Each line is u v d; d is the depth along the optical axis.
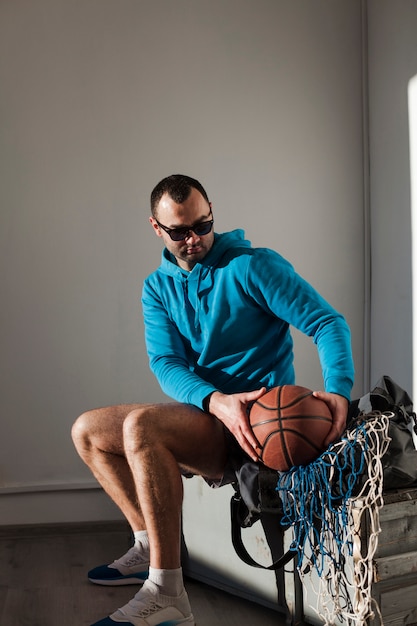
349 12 3.99
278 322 2.56
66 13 3.76
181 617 2.27
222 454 2.46
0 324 3.70
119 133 3.80
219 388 2.55
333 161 3.98
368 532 2.01
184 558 2.87
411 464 2.15
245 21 3.92
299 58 3.96
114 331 3.79
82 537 3.55
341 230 3.98
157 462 2.26
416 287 3.45
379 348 3.85
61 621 2.44
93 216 3.78
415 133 3.44
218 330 2.53
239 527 2.40
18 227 3.72
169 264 2.62
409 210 3.51
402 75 3.56
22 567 3.07
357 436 2.07
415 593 2.08
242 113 3.91
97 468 2.71
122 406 2.67
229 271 2.51
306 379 3.95
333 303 3.98
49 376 3.74
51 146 3.74
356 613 2.01
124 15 3.81
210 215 2.50
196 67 3.87
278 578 2.41
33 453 3.73
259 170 3.92
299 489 2.15
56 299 3.75
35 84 3.73
